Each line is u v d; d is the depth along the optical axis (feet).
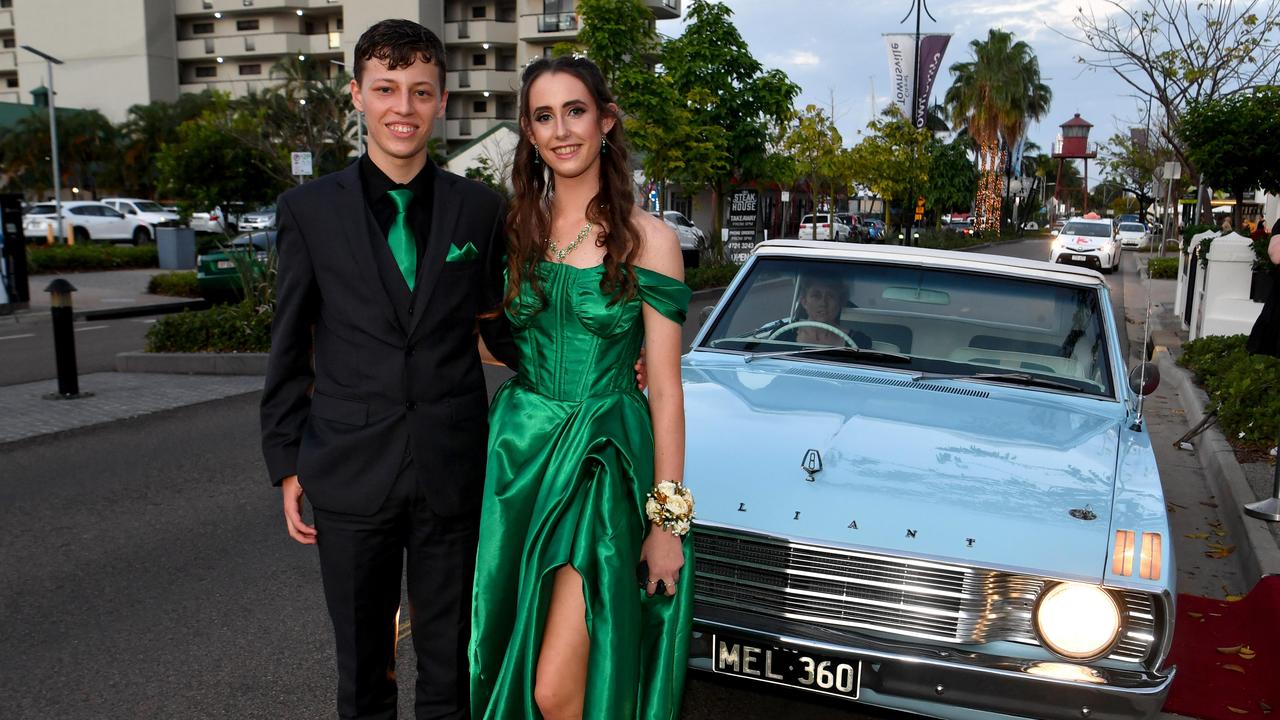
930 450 9.80
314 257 7.09
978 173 187.93
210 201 79.46
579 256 7.25
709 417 10.60
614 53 59.11
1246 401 22.99
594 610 6.84
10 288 49.57
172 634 12.42
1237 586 15.15
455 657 7.64
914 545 8.37
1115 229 93.97
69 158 155.53
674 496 7.06
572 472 7.04
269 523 16.97
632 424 7.21
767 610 8.85
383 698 7.64
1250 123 45.44
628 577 6.95
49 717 10.28
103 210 104.27
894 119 105.09
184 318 34.73
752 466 9.42
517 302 7.34
